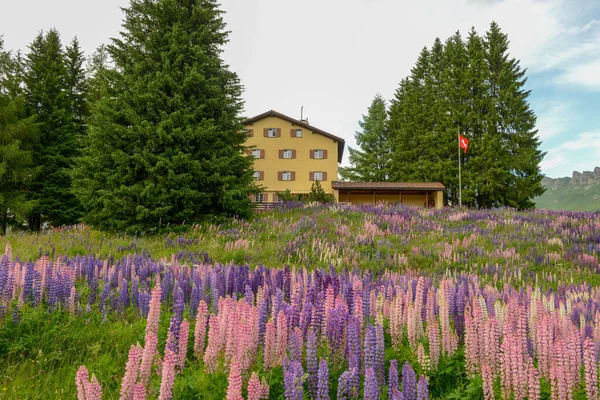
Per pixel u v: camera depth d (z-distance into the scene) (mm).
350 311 6613
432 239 19562
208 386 4344
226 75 25547
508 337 4441
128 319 7121
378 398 3951
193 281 8422
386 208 28562
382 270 14312
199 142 22453
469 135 49219
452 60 55562
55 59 37406
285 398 4117
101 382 4973
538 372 4348
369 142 61656
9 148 29609
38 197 32688
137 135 21156
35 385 4965
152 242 18000
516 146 46594
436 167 48062
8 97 32812
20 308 6598
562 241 18672
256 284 8398
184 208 21641
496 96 49469
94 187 21562
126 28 23891
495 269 14578
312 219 22328
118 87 23125
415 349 5465
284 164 48531
